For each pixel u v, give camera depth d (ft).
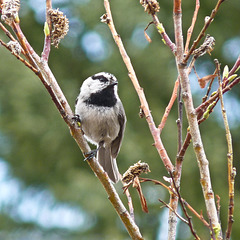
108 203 45.80
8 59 48.55
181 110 15.58
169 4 52.13
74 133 16.08
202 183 12.64
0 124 48.62
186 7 53.57
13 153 51.19
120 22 50.21
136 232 14.79
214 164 46.85
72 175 48.37
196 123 12.99
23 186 50.55
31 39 56.29
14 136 50.39
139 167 14.61
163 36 13.69
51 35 16.17
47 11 16.16
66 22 16.14
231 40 54.60
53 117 49.14
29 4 55.98
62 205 47.34
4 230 48.37
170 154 46.06
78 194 46.55
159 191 44.52
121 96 50.03
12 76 48.21
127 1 50.75
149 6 13.92
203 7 54.08
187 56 13.05
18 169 51.19
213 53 53.01
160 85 51.06
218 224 12.12
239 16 54.60
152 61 50.24
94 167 15.74
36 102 48.91
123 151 46.06
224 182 46.65
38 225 48.08
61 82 52.80
